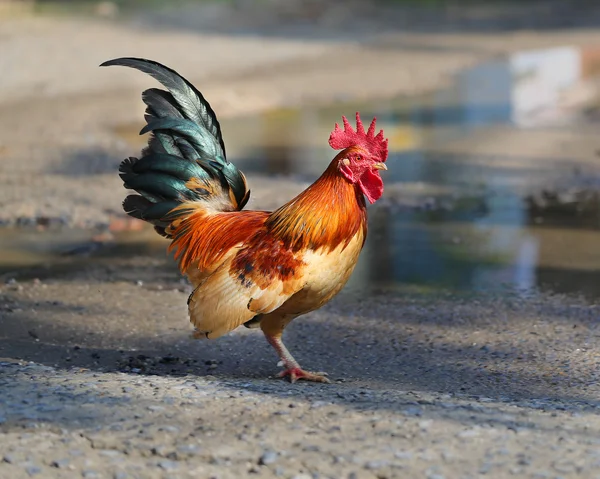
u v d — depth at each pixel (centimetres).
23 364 959
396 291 1345
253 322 970
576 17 4875
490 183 1952
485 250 1532
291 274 877
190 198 995
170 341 1143
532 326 1184
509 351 1093
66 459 691
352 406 808
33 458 693
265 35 4378
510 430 755
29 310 1253
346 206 893
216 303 889
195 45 3966
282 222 896
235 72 3341
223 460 694
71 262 1486
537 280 1377
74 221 1698
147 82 3177
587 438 744
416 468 679
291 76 3291
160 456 700
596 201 1805
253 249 899
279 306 900
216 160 1016
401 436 733
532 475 671
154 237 1630
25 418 755
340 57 3728
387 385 977
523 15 5053
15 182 1934
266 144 2342
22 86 3073
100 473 675
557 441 733
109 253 1537
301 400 822
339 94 3012
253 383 930
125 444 713
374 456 697
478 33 4397
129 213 1019
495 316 1229
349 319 1227
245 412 782
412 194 1884
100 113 2678
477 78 3256
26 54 3625
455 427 757
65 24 4491
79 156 2158
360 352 1103
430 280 1391
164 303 1292
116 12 5062
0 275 1416
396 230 1659
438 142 2348
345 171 894
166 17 4953
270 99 2928
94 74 3284
